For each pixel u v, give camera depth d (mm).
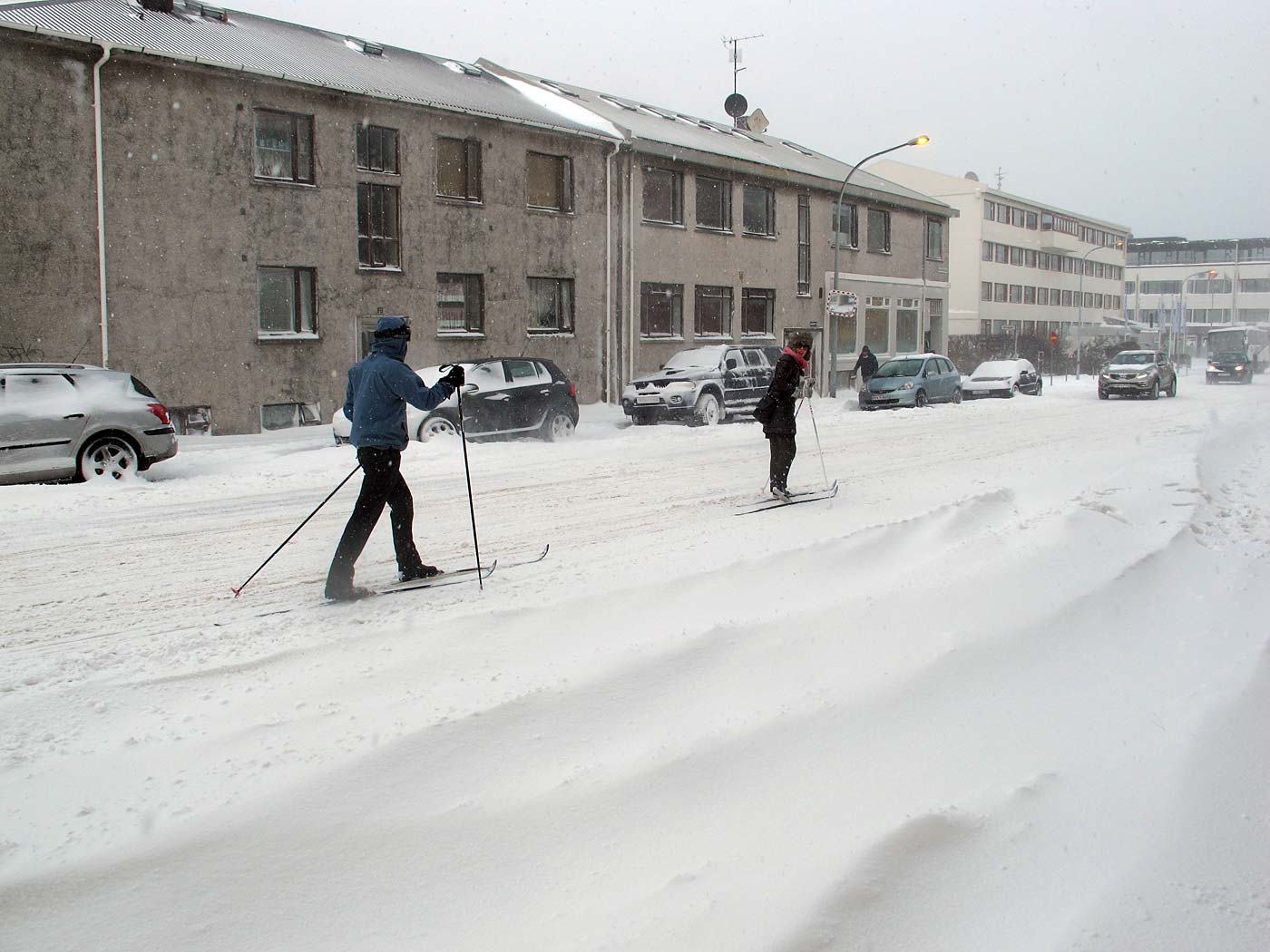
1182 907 3008
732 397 21500
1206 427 18609
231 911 2881
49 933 2750
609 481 11406
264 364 19641
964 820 3406
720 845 3258
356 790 3459
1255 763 3977
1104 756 3992
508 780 3609
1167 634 5531
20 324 16812
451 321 23141
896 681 4570
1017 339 60312
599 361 26516
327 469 12656
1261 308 103188
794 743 3955
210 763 3635
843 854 3154
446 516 9172
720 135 35312
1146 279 107125
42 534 8430
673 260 28562
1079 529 7387
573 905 2959
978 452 14438
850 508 9125
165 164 18156
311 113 20047
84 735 3924
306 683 4461
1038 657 5023
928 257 42062
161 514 9445
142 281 18016
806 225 34406
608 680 4418
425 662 4695
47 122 16891
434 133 22281
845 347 37000
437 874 3084
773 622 5234
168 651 5035
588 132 25312
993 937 2834
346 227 20750
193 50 18875
